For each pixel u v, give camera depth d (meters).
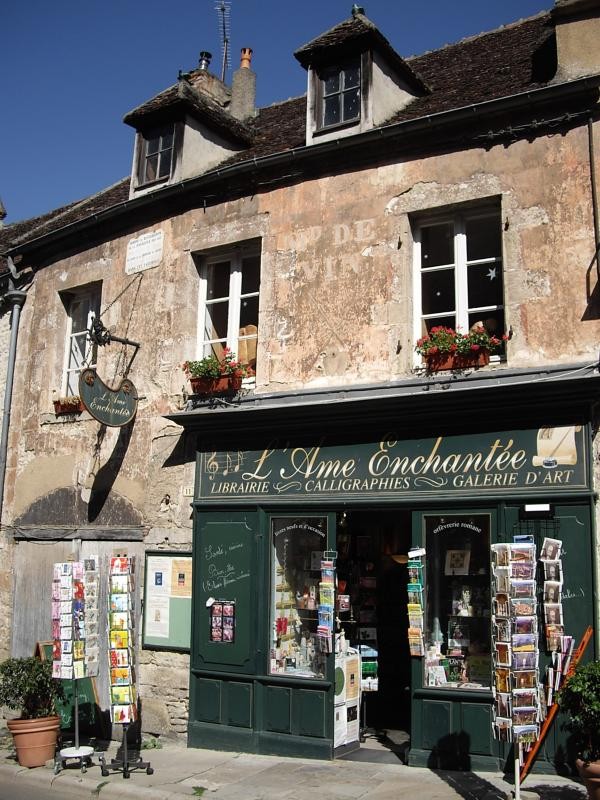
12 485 11.65
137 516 9.85
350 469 8.25
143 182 10.97
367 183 8.79
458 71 10.28
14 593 11.27
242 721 8.41
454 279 8.34
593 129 7.59
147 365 10.21
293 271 9.12
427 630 7.69
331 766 7.64
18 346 12.15
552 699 6.51
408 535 9.48
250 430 8.91
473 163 8.15
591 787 5.78
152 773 7.64
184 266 10.09
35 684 8.34
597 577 6.85
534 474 7.27
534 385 7.15
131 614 7.87
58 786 7.60
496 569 6.25
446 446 7.76
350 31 9.11
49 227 12.91
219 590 8.81
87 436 10.73
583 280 7.45
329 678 7.99
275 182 9.43
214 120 10.87
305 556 8.50
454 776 7.04
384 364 8.34
